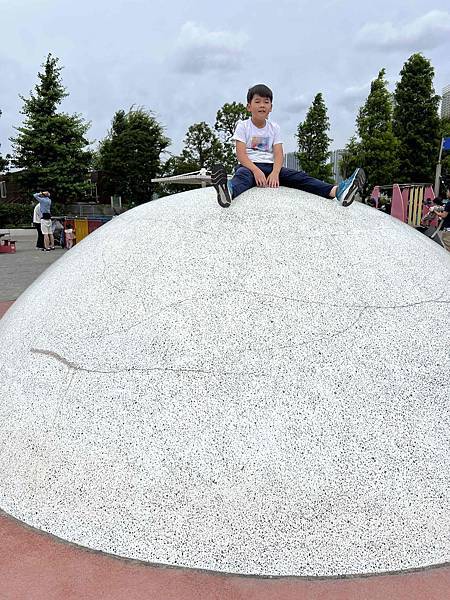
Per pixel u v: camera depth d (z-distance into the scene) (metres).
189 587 2.31
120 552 2.47
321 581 2.33
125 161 39.97
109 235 3.78
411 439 2.60
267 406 2.60
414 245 3.63
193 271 3.13
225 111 47.59
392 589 2.29
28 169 32.47
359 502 2.45
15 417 3.01
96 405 2.78
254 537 2.40
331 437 2.54
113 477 2.59
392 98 40.09
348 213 3.66
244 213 3.49
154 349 2.84
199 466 2.51
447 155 39.66
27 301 3.86
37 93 32.72
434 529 2.46
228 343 2.78
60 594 2.29
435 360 2.88
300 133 41.00
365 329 2.87
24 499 2.75
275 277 3.04
